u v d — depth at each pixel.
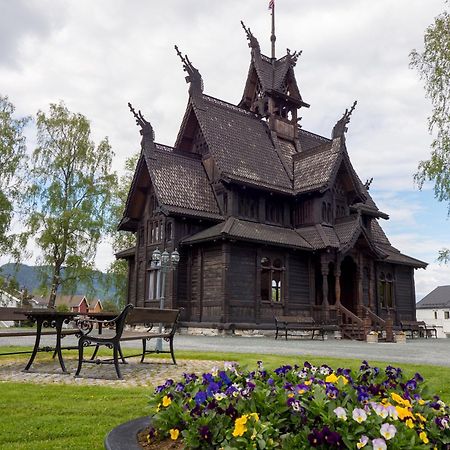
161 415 4.30
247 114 36.16
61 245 38.28
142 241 31.98
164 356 13.57
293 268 29.80
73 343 18.02
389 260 35.81
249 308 27.16
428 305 91.88
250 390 4.20
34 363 11.79
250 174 30.64
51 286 38.72
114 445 4.20
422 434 3.57
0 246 38.19
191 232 28.91
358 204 35.06
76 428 5.71
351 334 27.81
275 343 21.16
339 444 3.38
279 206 32.12
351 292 33.81
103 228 39.34
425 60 23.47
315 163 33.12
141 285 31.28
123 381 9.20
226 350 16.23
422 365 12.23
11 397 7.33
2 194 38.56
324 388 4.13
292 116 38.25
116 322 9.71
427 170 22.53
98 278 40.50
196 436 3.88
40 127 40.00
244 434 3.61
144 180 31.48
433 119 22.94
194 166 31.62
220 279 26.56
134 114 30.80
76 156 40.38
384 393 4.57
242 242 27.14
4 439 5.25
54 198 38.97
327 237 29.42
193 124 33.75
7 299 40.62
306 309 29.94
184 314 28.06
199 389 4.59
